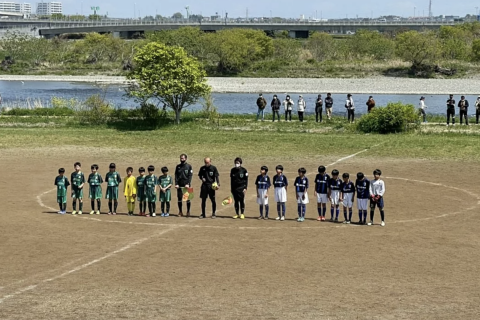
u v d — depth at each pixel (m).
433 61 97.19
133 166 31.77
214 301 14.54
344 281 15.80
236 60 99.88
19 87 89.88
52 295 14.93
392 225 21.27
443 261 17.36
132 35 171.75
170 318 13.62
